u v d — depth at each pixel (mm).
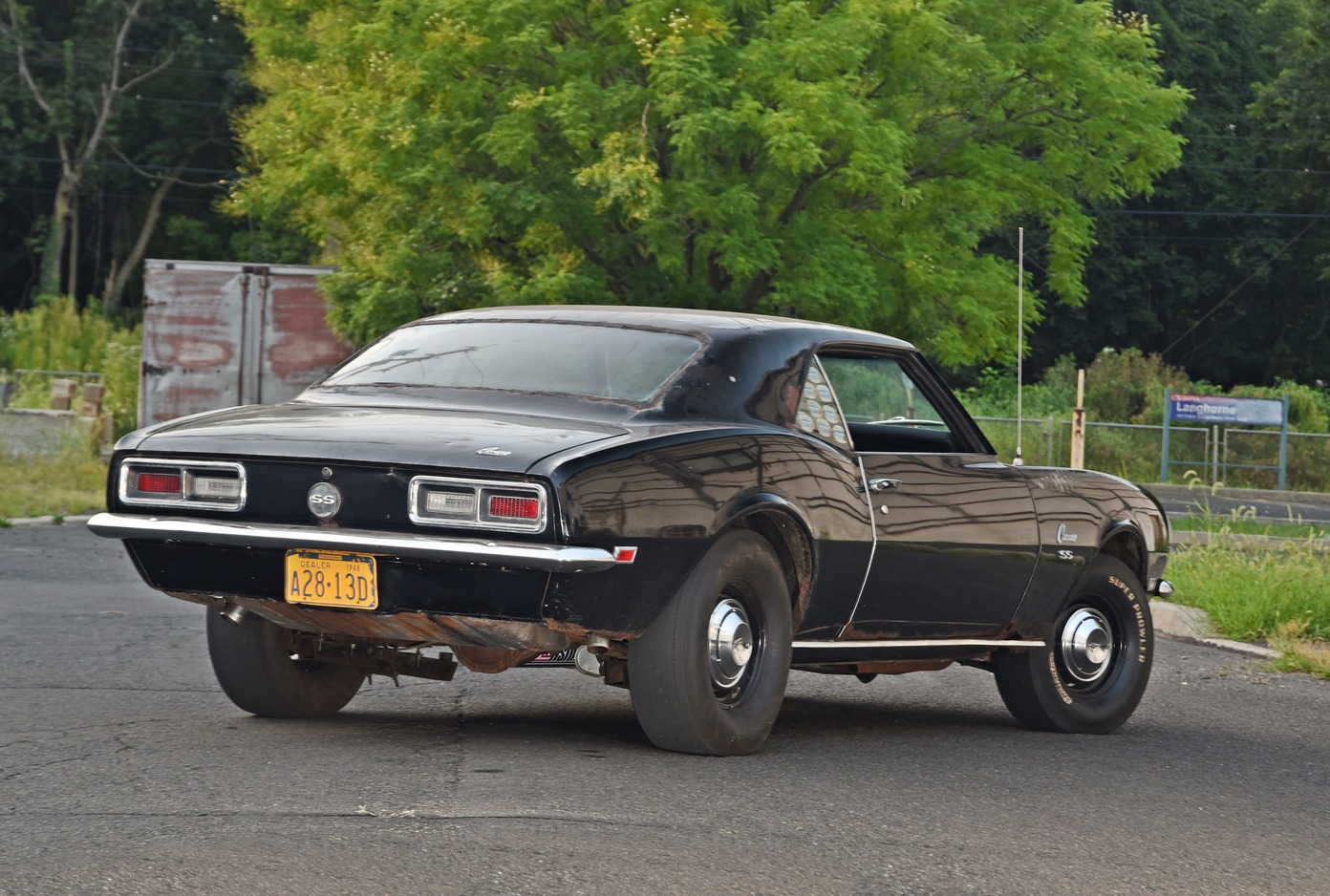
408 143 33281
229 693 9195
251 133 41125
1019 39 37688
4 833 6254
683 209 31844
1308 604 16547
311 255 83125
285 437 7754
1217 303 82625
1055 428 50844
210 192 87188
